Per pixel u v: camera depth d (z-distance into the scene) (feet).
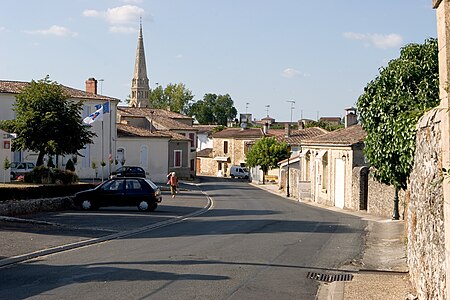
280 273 43.50
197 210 103.40
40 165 114.01
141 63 415.85
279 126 392.27
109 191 96.07
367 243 61.52
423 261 31.12
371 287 38.50
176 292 35.47
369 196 106.42
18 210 82.99
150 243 58.29
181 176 233.55
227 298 34.55
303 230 72.59
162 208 105.29
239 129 313.12
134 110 281.33
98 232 65.98
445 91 23.67
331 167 131.34
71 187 100.63
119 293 34.65
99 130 180.96
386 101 61.21
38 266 43.88
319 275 43.47
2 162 108.99
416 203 36.11
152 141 201.46
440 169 24.39
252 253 52.65
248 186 215.51
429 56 62.69
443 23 24.08
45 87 120.47
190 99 435.12
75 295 33.83
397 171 59.21
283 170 196.34
